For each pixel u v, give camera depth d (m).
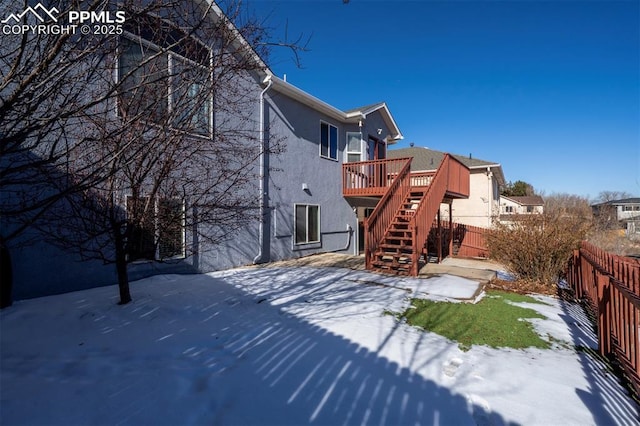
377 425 2.27
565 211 8.97
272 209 9.41
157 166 4.56
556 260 7.16
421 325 4.34
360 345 3.60
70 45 2.88
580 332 4.32
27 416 2.23
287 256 9.98
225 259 7.95
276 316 4.49
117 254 4.62
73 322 4.01
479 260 12.51
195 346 3.46
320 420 2.31
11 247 4.57
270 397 2.57
